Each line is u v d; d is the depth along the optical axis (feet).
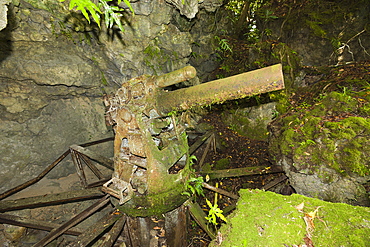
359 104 13.15
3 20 5.90
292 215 5.66
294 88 20.45
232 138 22.00
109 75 18.13
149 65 16.92
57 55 15.66
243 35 26.09
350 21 19.21
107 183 11.37
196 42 21.16
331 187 11.48
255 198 6.46
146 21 14.52
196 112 23.32
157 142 12.53
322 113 13.67
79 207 17.39
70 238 16.28
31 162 17.88
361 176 10.63
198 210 12.15
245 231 5.31
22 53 14.44
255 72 7.32
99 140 19.30
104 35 14.71
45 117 17.89
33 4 12.27
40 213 16.08
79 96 19.22
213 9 17.13
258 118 21.61
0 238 15.16
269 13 22.53
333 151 11.56
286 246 4.86
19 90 15.67
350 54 19.30
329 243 4.86
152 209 10.73
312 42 20.35
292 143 13.02
